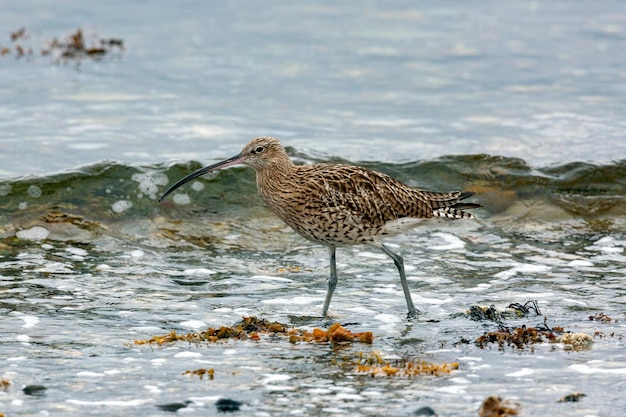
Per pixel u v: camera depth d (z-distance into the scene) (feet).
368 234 41.29
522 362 34.78
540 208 53.16
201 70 73.51
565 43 81.10
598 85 71.10
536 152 58.70
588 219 52.60
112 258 46.11
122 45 78.43
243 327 37.83
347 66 75.15
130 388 31.99
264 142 42.27
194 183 52.60
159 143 59.52
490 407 30.37
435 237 49.98
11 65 73.10
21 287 41.81
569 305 40.98
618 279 44.42
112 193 51.19
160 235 49.08
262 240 49.52
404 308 40.86
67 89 68.64
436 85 71.31
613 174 55.72
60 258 45.65
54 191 50.70
